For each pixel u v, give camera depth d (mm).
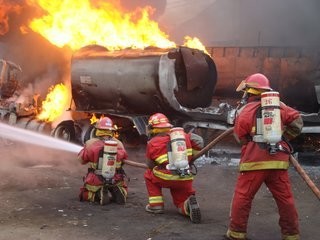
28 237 4242
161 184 5070
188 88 9445
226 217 5137
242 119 4113
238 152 9500
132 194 6219
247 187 4117
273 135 3928
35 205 5402
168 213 5266
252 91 4191
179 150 4824
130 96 9766
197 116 9344
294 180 7340
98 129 5668
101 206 5484
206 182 7152
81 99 11117
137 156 9625
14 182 6512
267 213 5328
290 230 4141
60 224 4691
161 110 9344
